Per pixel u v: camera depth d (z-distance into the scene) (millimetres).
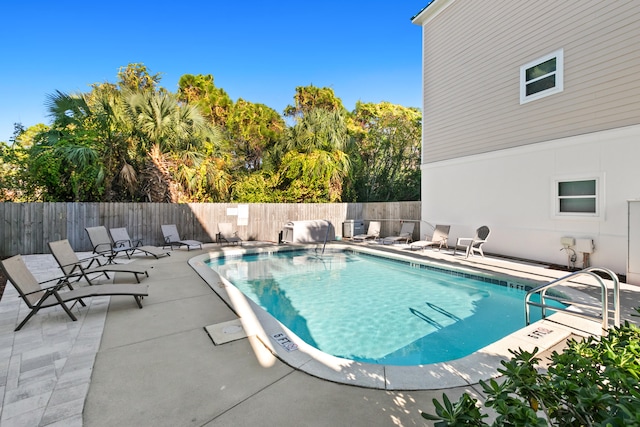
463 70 9812
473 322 4988
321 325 4930
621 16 6391
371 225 12664
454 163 10180
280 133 18594
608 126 6617
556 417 1173
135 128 11766
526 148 8125
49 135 10266
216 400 2414
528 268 7141
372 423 2152
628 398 1083
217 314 4281
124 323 3947
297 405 2354
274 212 12992
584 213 7012
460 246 10008
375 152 20016
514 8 8305
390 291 6691
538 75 7871
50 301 3971
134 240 10484
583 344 1606
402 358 3926
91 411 2266
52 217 9398
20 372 2781
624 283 5824
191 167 12906
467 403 1195
